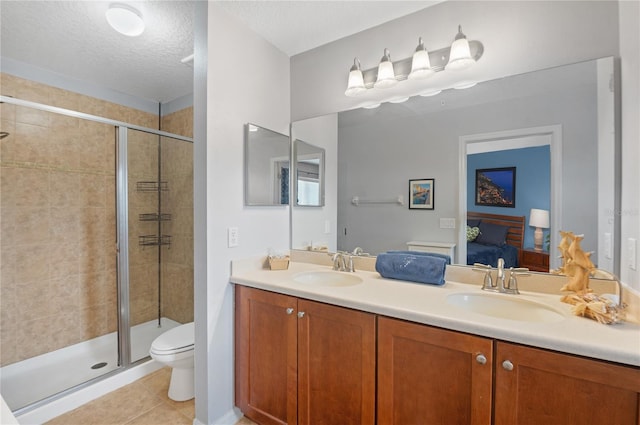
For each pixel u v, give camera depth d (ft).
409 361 3.85
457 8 5.24
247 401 5.56
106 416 5.82
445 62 5.36
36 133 7.43
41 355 7.52
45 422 5.62
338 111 6.56
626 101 3.87
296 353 4.89
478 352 3.38
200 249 5.38
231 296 5.73
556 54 4.53
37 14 5.71
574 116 4.39
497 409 3.29
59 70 7.86
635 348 2.72
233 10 5.53
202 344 5.36
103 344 8.64
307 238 7.02
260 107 6.36
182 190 9.33
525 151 4.74
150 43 6.76
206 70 5.24
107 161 8.81
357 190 6.38
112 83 8.72
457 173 5.34
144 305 8.87
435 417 3.69
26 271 7.30
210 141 5.30
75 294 8.14
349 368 4.36
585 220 4.31
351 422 4.35
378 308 4.02
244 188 6.01
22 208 7.23
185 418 5.79
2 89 7.06
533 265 4.69
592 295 3.68
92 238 8.48
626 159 3.85
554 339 2.97
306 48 6.86
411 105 5.75
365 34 6.17
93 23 6.02
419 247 5.74
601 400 2.83
